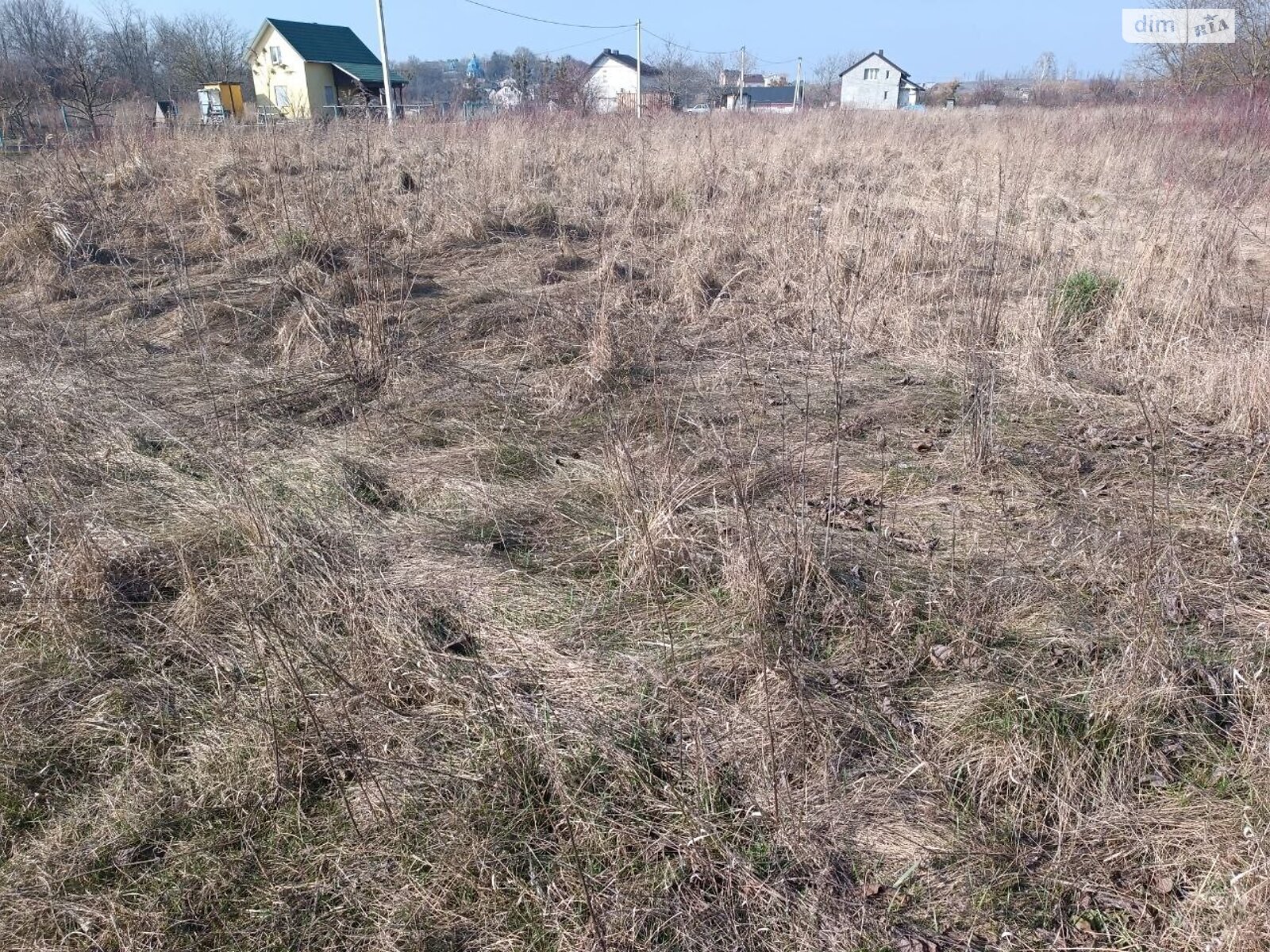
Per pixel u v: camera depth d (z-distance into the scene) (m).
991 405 4.38
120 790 2.53
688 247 7.73
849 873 2.31
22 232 7.55
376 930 2.17
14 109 14.43
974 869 2.30
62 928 2.17
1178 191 9.21
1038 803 2.48
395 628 3.06
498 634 3.12
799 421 4.77
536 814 2.45
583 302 6.20
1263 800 2.37
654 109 18.23
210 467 4.13
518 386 5.22
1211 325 5.79
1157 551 3.31
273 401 4.97
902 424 4.78
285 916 2.20
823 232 7.54
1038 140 13.56
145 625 3.13
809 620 3.11
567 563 3.50
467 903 2.23
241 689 2.86
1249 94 15.30
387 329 5.74
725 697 2.83
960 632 3.02
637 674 2.91
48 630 3.08
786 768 2.56
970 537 3.62
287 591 3.24
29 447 4.32
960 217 8.48
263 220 8.39
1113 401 5.02
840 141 14.29
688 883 2.28
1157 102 17.86
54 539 3.48
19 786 2.53
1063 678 2.84
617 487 3.83
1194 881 2.24
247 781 2.55
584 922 2.17
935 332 5.96
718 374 5.39
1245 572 3.34
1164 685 2.71
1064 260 7.24
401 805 2.47
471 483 4.08
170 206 9.12
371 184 9.57
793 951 2.13
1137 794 2.48
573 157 12.34
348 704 2.76
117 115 12.83
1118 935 2.14
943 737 2.66
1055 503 3.88
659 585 3.31
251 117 15.04
